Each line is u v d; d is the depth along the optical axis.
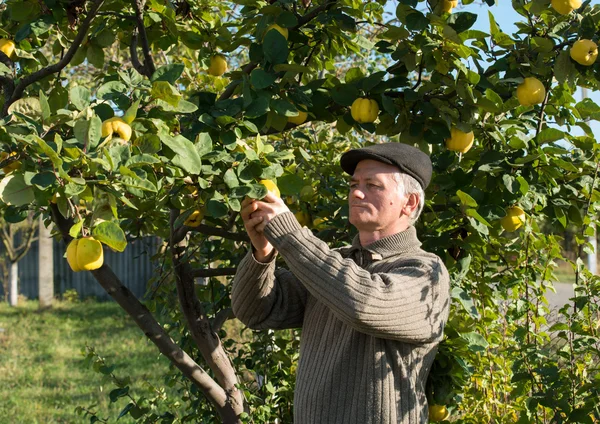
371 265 2.14
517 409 3.29
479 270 3.31
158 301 3.97
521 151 2.76
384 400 2.00
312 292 1.90
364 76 2.80
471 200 2.51
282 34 2.63
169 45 3.36
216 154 2.11
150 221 3.31
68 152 1.71
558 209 2.96
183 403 6.26
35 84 2.96
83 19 3.08
